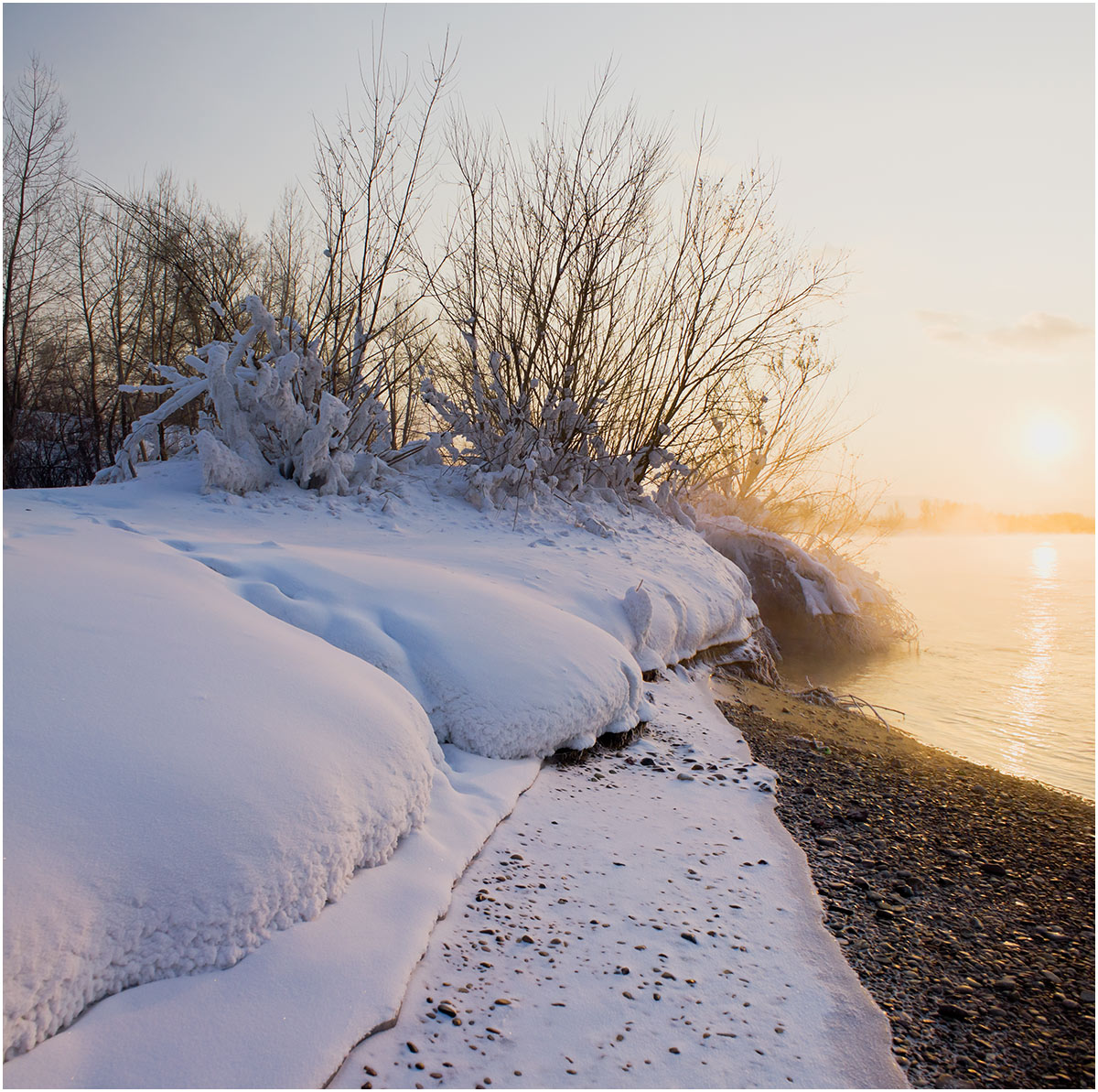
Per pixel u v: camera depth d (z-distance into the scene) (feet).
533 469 38.11
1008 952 11.37
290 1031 7.81
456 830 12.53
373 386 36.99
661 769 17.62
